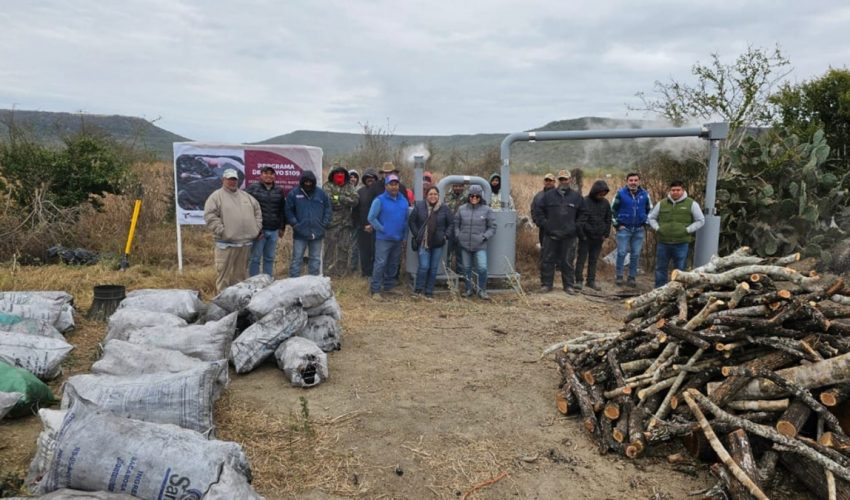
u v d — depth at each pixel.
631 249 10.06
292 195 8.59
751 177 10.37
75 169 12.00
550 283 9.52
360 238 10.01
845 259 7.67
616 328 7.47
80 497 2.63
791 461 3.67
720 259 4.97
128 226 11.29
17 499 2.65
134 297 6.38
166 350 4.69
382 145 18.98
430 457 4.06
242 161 9.37
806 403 3.73
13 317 5.37
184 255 11.02
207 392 3.99
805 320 4.16
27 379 4.28
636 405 4.32
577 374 4.94
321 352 5.42
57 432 3.03
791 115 12.95
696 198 10.86
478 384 5.42
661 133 8.77
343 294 8.79
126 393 3.80
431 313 8.04
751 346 4.30
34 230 10.16
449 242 9.73
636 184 9.85
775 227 9.90
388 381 5.42
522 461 4.05
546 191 9.48
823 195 10.34
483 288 9.05
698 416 3.79
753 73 11.06
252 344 5.47
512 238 9.37
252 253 8.55
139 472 2.81
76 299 7.61
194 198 9.27
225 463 2.90
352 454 4.05
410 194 10.77
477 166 20.97
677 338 4.40
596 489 3.73
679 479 3.86
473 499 3.59
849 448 3.53
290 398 4.94
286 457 3.96
